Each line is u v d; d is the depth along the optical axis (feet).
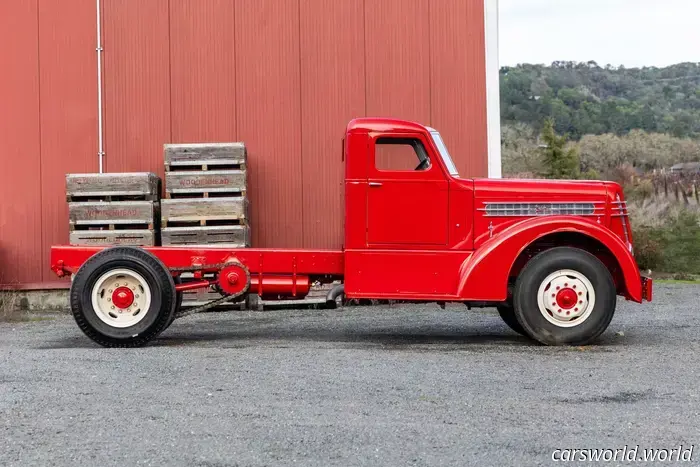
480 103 39.32
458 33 39.37
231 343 26.23
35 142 38.47
